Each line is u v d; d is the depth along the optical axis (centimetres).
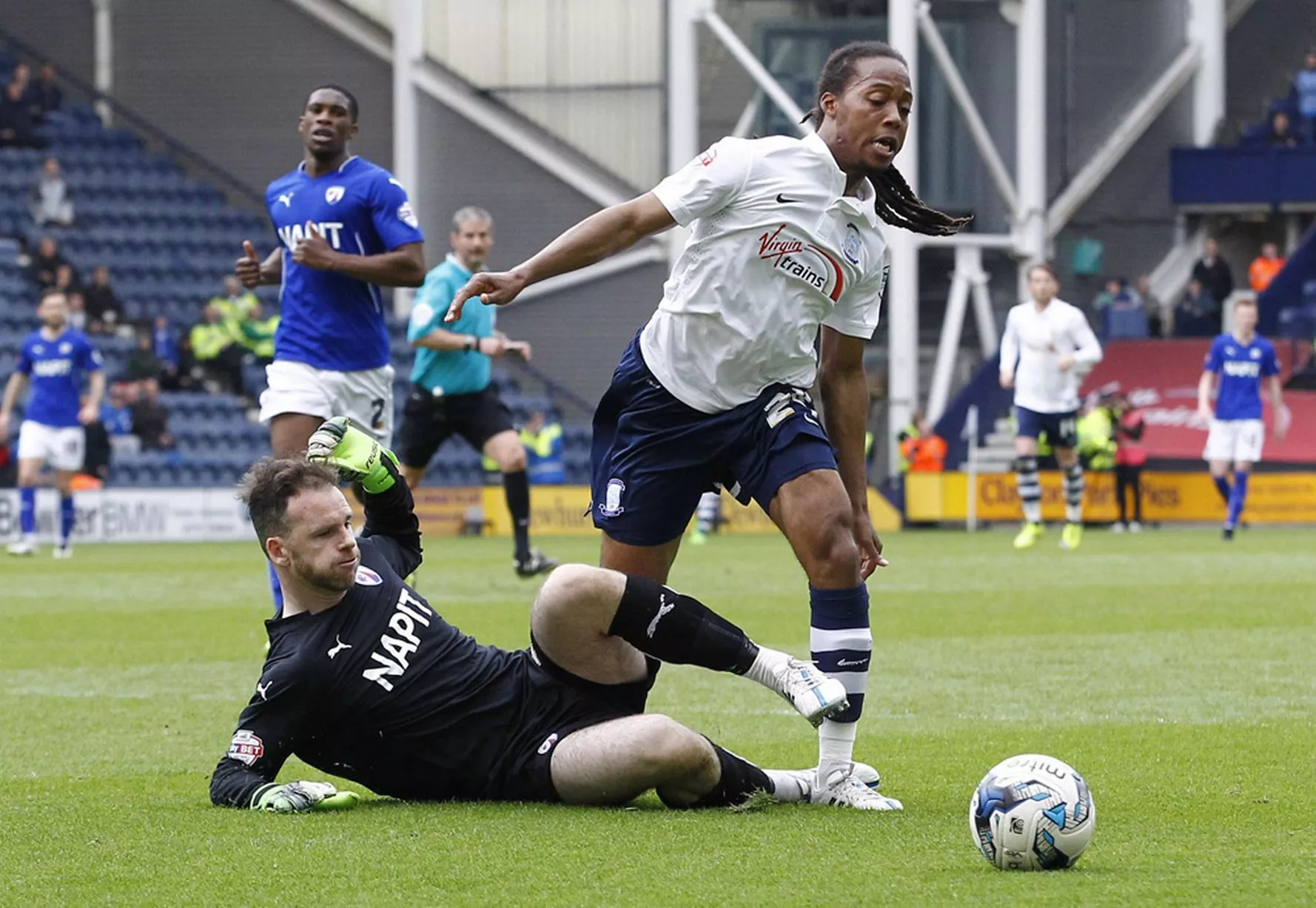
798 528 1116
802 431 1141
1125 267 6912
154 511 5459
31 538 4328
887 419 6319
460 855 909
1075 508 4291
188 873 876
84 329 5978
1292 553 3997
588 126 6525
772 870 870
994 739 1355
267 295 6581
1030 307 4153
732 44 6259
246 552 4584
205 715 1546
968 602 2673
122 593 3008
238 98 6825
